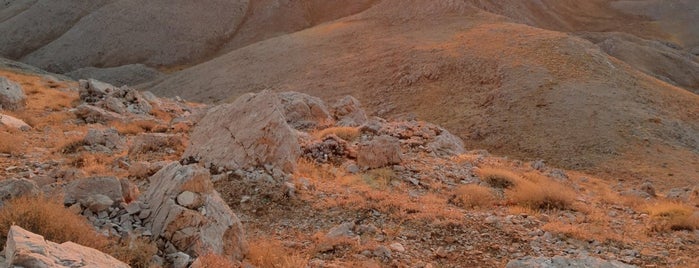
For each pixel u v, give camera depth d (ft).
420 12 359.87
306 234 34.45
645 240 40.09
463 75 248.11
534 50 256.73
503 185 55.16
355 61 302.25
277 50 353.31
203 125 49.93
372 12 386.11
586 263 27.78
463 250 33.63
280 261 28.22
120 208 28.89
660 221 46.39
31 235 18.95
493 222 39.40
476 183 54.49
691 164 153.89
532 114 198.80
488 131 195.72
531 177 63.05
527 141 181.78
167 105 110.32
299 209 39.04
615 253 35.83
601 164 155.94
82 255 19.01
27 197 26.14
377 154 54.49
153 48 472.03
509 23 309.83
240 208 38.52
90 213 27.99
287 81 303.07
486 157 77.71
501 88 223.92
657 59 444.96
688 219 45.21
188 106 124.88
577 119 188.96
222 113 49.67
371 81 272.72
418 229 36.76
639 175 142.41
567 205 48.65
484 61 251.19
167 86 350.64
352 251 30.86
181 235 26.13
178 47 481.87
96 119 77.36
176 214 26.50
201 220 26.58
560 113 195.83
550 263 27.68
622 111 192.65
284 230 35.17
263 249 29.14
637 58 433.89
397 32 338.95
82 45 461.37
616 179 142.31
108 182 29.99
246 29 536.01
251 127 46.85
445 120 215.51
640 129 179.63
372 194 43.27
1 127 59.47
